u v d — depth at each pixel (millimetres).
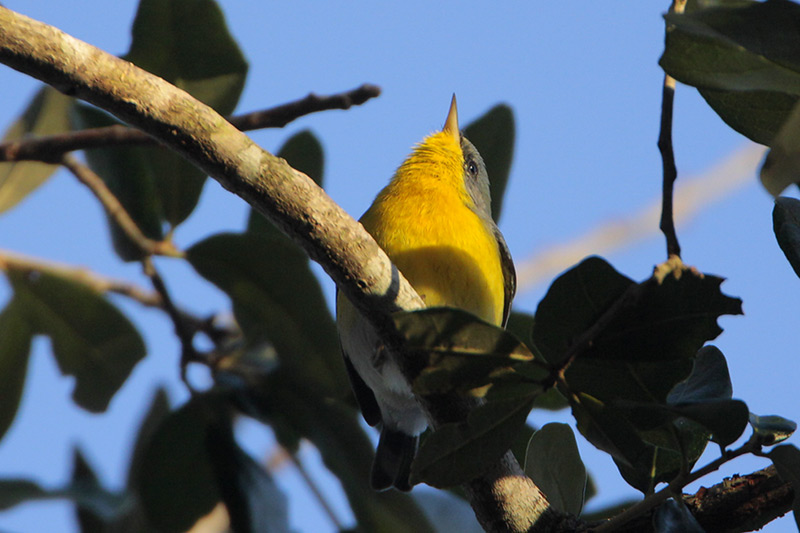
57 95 9305
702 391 5035
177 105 5117
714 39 4059
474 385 4320
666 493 4562
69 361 8703
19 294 8477
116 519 8641
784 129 3375
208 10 7590
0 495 7930
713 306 4035
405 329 4094
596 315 4172
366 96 6969
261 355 7902
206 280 7492
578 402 4391
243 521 7219
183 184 7801
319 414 7672
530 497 5270
